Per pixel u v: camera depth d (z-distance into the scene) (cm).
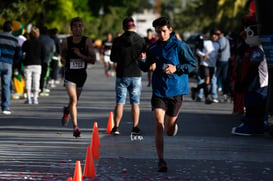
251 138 2573
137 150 2259
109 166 1978
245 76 2619
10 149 2256
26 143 2388
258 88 2614
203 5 10931
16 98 4328
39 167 1955
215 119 3186
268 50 2492
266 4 2442
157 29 1958
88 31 12562
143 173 1881
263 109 2623
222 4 9944
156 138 1909
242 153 2228
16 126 2864
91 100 4212
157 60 1961
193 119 3177
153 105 1938
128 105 3881
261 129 2638
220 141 2484
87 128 2820
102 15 13388
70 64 2512
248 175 1875
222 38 4103
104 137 2566
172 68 1916
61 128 2812
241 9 9825
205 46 3950
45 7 7969
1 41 3331
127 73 2595
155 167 1969
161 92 1936
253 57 2584
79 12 9656
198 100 4162
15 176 1828
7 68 3341
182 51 1947
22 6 6234
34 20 7319
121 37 2606
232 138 2567
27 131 2705
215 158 2130
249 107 2630
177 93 1941
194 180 1802
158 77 1950
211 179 1816
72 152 2209
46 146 2327
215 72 4056
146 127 2856
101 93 4816
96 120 3108
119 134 2647
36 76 3941
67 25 9325
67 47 2522
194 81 6366
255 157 2155
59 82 6169
